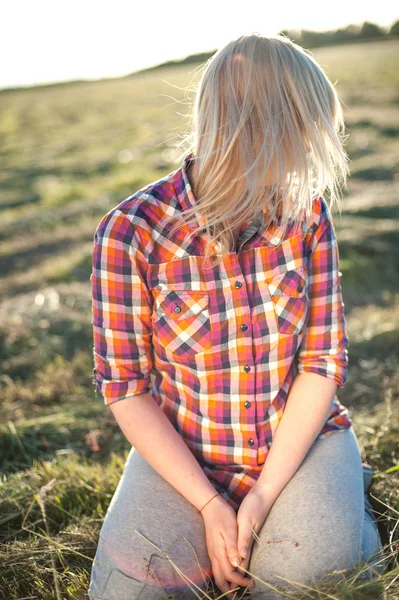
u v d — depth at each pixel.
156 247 1.52
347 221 6.89
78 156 18.98
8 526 2.03
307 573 1.40
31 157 19.88
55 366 3.77
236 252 1.52
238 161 1.41
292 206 1.48
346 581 1.38
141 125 26.69
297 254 1.55
